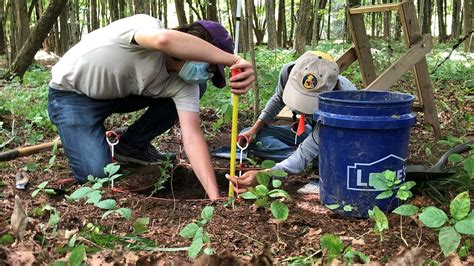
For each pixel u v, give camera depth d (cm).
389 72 440
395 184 278
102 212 307
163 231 282
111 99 377
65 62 368
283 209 263
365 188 294
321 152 309
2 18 1427
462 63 996
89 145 363
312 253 252
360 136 289
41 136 471
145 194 374
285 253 255
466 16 1320
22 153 374
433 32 2569
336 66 341
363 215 298
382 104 285
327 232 278
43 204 312
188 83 357
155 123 400
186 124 352
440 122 562
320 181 316
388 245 261
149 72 348
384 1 1312
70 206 315
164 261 219
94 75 357
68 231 263
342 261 223
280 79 392
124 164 404
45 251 233
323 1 1900
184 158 430
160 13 1861
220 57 313
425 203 315
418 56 439
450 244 222
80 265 217
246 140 375
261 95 622
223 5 2666
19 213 255
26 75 873
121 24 353
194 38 313
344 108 290
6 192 340
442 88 785
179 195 380
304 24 1100
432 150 455
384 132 288
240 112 572
